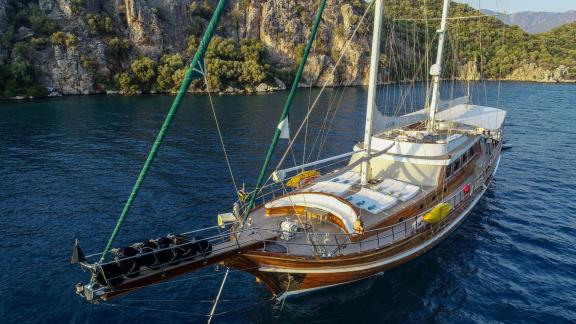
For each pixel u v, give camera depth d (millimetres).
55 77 105688
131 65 113562
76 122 64125
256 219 18438
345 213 17266
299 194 18906
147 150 46031
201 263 13359
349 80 145250
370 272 17688
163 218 27219
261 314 17422
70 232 25422
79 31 113188
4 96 95250
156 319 17406
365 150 19203
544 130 58000
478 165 26828
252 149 46156
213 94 110500
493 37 175000
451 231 22953
